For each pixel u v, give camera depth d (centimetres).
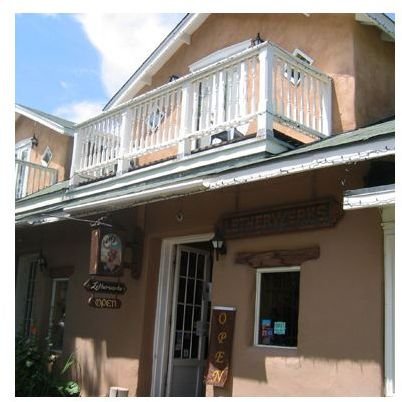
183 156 776
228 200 757
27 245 1213
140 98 862
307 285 640
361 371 573
